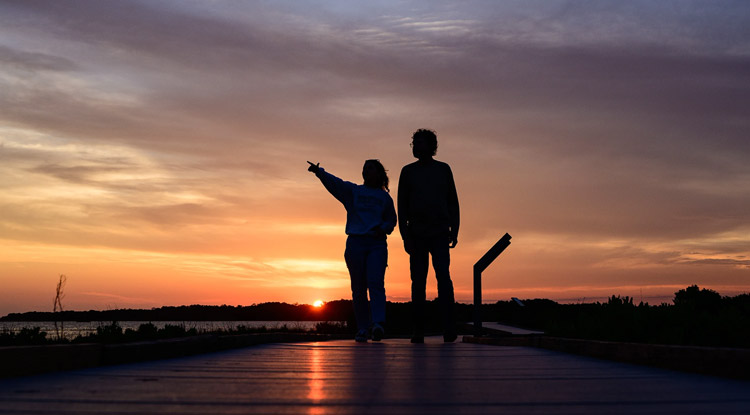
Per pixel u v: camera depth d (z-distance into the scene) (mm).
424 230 9102
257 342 7535
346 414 2357
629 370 4125
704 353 3832
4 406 2461
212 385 3182
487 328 15070
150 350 4793
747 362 3455
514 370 4090
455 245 9344
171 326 7910
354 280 8609
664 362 4234
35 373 3619
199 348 5668
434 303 18031
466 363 4660
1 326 6848
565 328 7453
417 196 9141
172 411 2383
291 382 3340
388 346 7199
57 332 6867
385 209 8641
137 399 2674
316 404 2590
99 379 3416
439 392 2969
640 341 5828
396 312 18641
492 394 2904
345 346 7164
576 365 4527
